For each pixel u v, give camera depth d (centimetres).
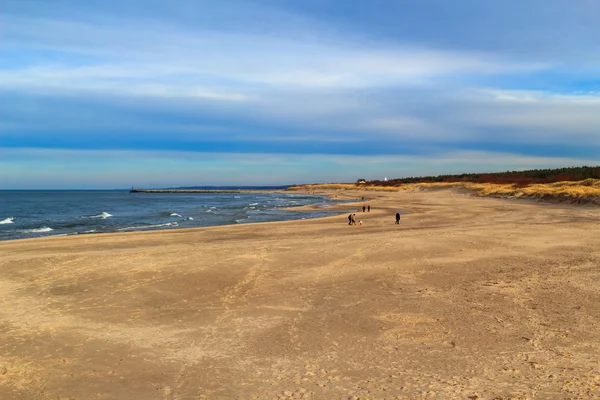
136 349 834
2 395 648
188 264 1616
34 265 1633
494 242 2050
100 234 2964
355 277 1402
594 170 9175
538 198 6028
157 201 11594
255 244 2144
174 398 635
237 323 982
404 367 722
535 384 641
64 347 845
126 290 1273
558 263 1535
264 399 623
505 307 1041
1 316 1046
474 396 607
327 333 902
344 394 629
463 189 11031
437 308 1052
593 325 900
